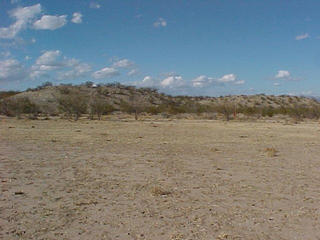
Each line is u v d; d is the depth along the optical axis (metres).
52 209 8.89
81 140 26.09
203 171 14.29
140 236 7.13
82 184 11.67
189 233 7.29
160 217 8.32
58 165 15.33
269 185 11.80
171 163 16.19
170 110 89.50
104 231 7.41
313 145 24.44
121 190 10.89
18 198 9.88
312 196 10.38
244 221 8.09
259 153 19.98
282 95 137.75
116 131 35.47
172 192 10.72
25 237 7.04
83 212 8.66
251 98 130.12
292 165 15.98
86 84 117.06
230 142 25.95
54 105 89.50
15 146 21.91
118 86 123.38
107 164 15.73
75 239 6.96
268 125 50.03
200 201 9.73
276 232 7.42
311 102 126.19
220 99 129.88
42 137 27.92
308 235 7.27
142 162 16.38
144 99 113.94
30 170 14.04
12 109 64.88
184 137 29.62
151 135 31.30
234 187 11.46
